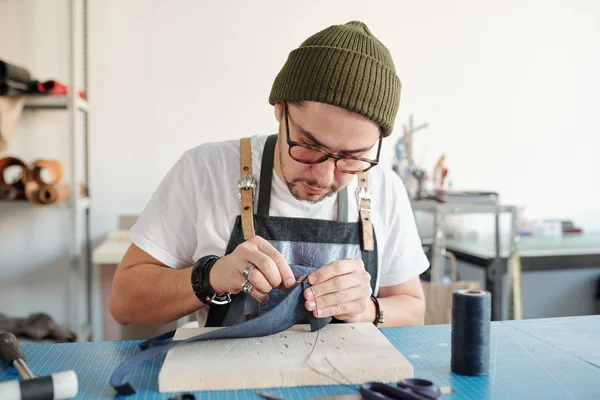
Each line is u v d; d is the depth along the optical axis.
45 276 2.54
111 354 0.85
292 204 1.13
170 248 1.14
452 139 2.90
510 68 2.93
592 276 3.02
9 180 2.46
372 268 1.15
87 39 2.51
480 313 0.75
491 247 2.65
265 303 1.00
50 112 2.49
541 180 3.03
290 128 0.91
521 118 2.97
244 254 0.90
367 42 0.88
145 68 2.57
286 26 2.68
